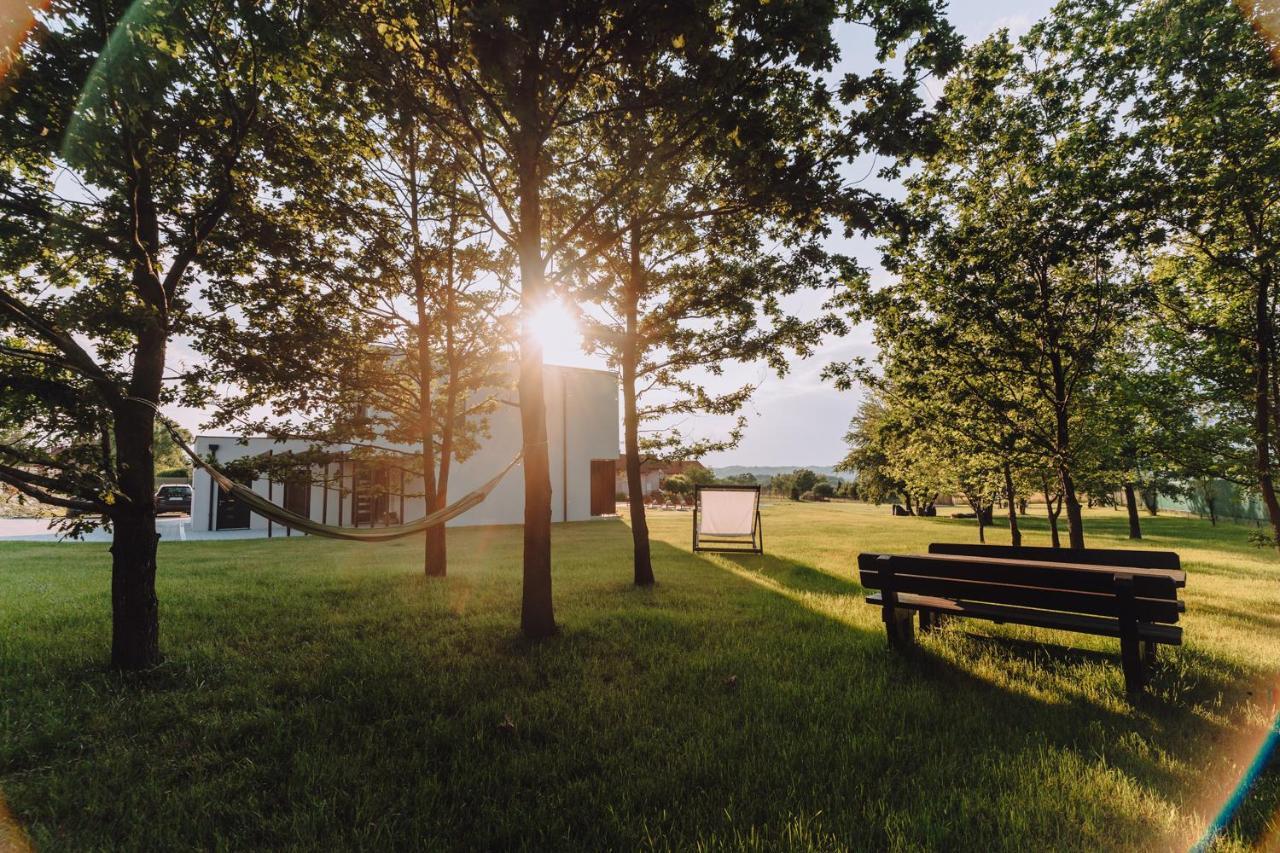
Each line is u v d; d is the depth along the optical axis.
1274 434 7.38
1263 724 3.49
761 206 5.50
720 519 13.80
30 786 2.88
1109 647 5.21
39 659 4.76
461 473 23.45
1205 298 7.79
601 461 29.55
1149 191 6.64
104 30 3.74
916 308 8.71
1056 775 2.93
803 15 3.91
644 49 4.24
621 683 4.29
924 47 4.68
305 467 9.55
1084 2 7.10
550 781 2.93
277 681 4.34
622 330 9.16
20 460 3.96
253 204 7.35
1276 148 6.16
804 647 5.18
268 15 4.25
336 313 8.81
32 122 4.09
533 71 4.44
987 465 9.35
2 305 3.87
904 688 4.13
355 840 2.42
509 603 7.27
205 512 23.67
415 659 4.85
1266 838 2.39
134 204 4.51
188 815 2.65
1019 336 8.48
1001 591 4.40
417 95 5.71
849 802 2.72
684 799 2.77
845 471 32.44
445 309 9.98
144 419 4.70
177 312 6.24
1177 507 37.91
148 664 4.56
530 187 5.59
